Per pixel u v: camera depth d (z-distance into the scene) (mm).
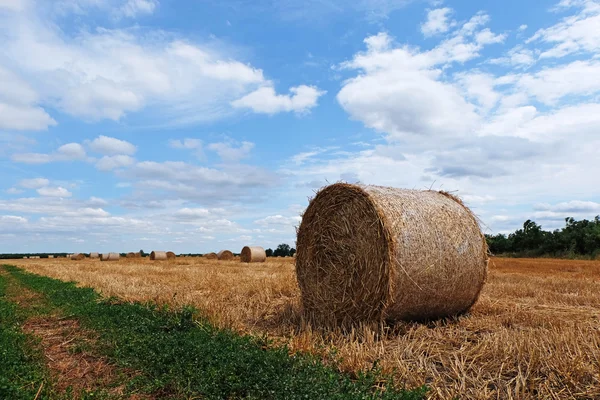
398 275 8172
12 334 8336
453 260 8812
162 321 8867
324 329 8383
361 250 8703
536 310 9867
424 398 5016
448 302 9023
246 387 5328
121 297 12109
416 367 5875
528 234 48188
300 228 10094
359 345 6727
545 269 25312
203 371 5883
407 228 8406
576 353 5695
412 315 8719
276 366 5832
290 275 15000
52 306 12102
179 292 12680
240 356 6141
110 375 6273
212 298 11469
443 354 6492
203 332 7793
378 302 8328
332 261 9328
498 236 52188
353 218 8930
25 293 15914
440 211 9117
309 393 4941
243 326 8539
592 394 4910
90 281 17203
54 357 7172
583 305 10836
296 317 9531
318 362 5949
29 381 5812
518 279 16781
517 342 6340
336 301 9141
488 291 12906
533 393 5086
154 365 6324
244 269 22656
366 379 5410
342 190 9188
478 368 5723
